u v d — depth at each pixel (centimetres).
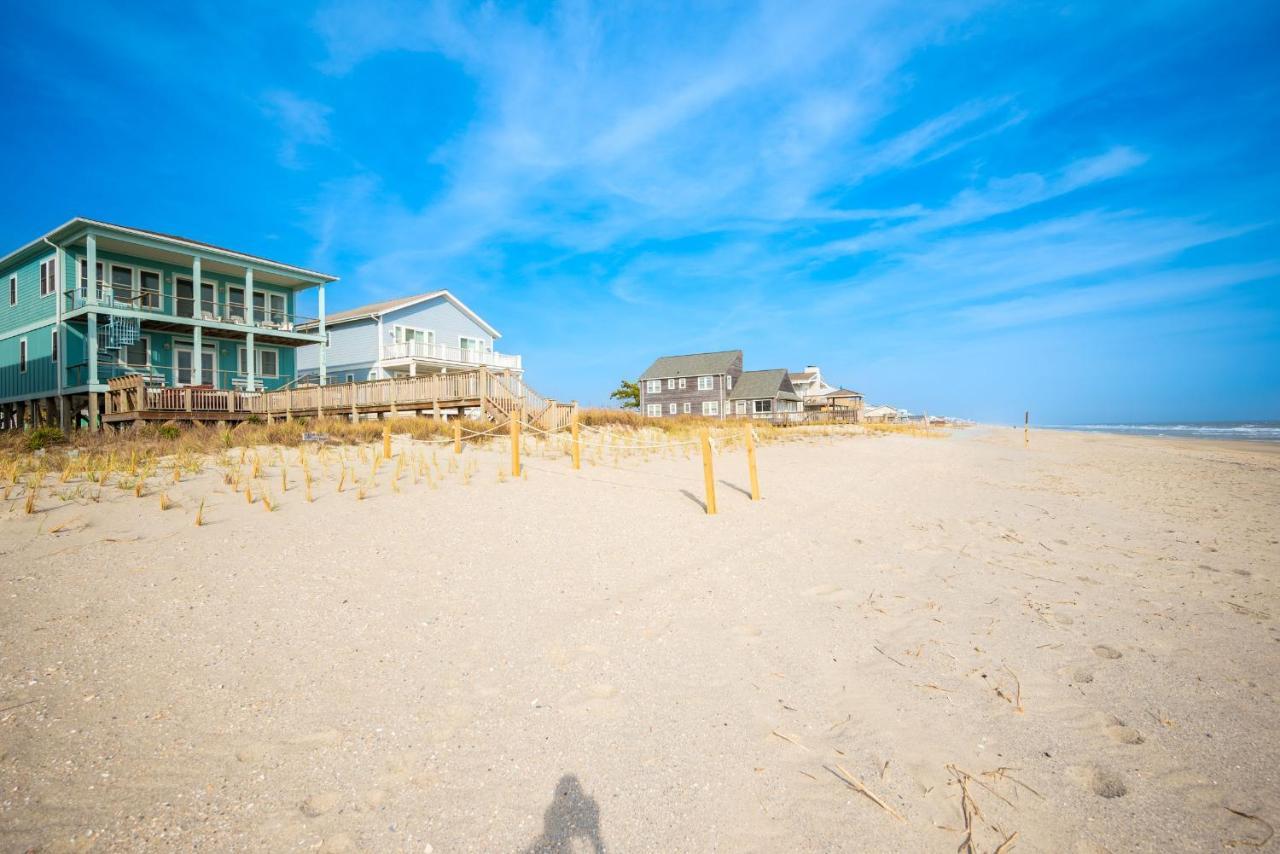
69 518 627
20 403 2527
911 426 5378
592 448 1461
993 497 1057
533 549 618
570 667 389
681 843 247
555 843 244
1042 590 555
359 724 319
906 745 316
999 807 269
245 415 2114
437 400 1831
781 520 784
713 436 1931
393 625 435
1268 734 323
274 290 2902
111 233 2161
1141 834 252
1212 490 1235
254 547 573
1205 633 459
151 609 436
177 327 2488
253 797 263
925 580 577
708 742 315
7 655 361
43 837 233
